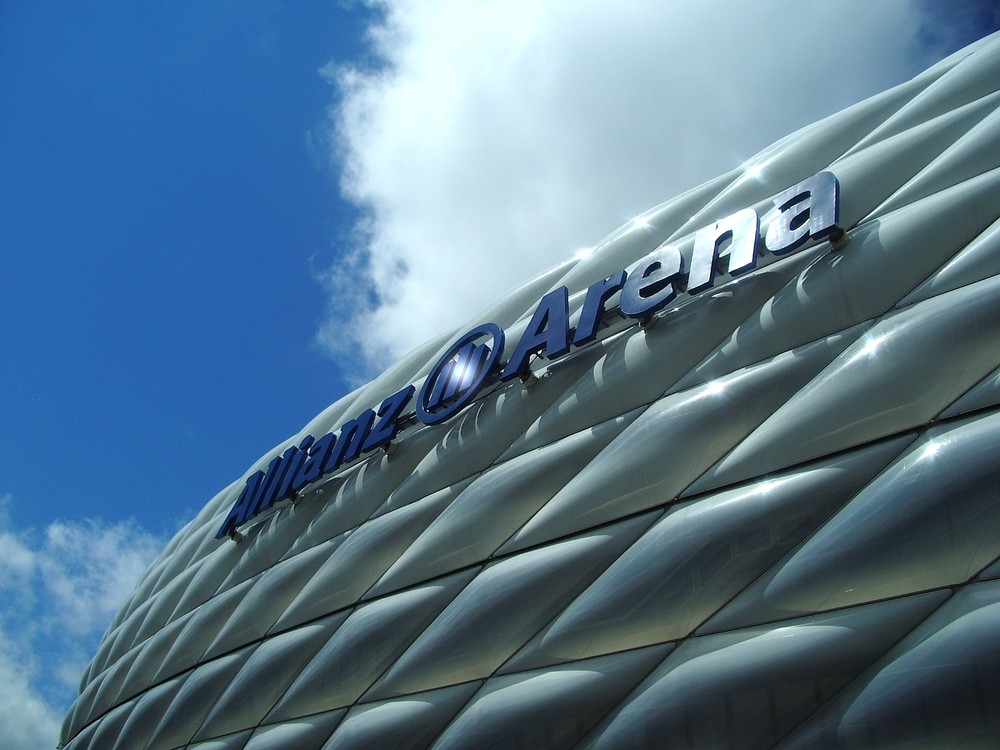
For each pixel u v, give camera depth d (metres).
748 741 8.93
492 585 12.33
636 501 11.49
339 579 15.31
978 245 10.48
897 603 8.74
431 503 14.65
